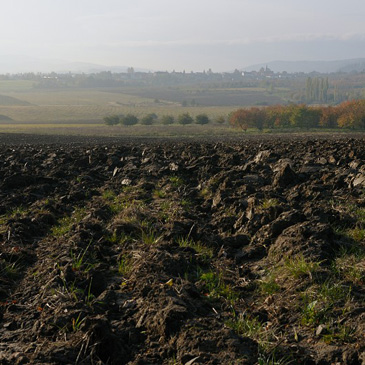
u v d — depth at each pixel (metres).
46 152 19.42
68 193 11.30
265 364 3.72
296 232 6.65
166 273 5.79
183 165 14.44
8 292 5.57
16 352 4.08
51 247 7.10
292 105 134.62
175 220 8.24
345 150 15.66
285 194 9.84
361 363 3.70
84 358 3.86
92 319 4.21
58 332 4.32
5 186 11.83
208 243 7.21
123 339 4.30
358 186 9.88
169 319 4.32
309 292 5.03
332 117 124.00
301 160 14.28
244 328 4.42
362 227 7.20
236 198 9.45
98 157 16.39
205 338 4.02
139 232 7.76
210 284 5.60
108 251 7.00
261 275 5.98
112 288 5.57
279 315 4.77
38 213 8.94
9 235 7.55
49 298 5.13
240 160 15.09
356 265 5.64
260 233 7.25
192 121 167.62
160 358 3.98
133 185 12.34
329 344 4.09
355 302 4.73
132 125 166.38
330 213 7.71
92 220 8.60
